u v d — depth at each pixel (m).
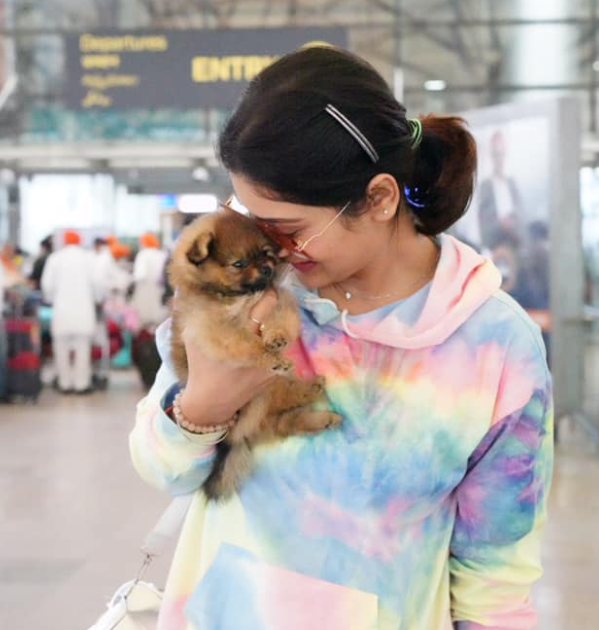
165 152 18.31
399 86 17.30
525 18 16.98
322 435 1.53
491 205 8.81
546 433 1.57
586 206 9.90
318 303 1.57
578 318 8.66
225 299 1.68
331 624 1.49
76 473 7.46
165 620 1.64
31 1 16.95
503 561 1.60
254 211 1.48
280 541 1.52
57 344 12.12
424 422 1.51
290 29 11.82
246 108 1.45
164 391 1.75
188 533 1.66
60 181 20.94
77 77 11.95
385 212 1.49
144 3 16.59
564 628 4.36
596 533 5.80
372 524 1.50
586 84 17.25
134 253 18.67
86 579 4.98
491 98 17.38
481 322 1.53
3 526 5.97
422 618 1.56
